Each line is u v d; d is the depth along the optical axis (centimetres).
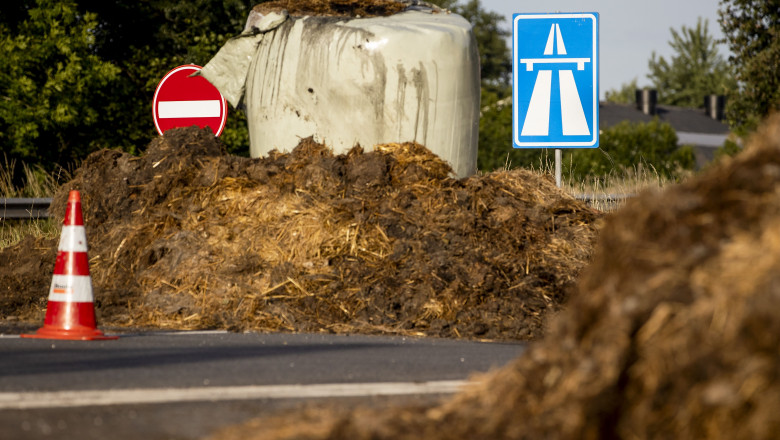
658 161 7400
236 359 912
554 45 1705
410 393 758
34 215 2088
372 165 1448
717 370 495
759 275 505
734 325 497
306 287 1266
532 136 1712
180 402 705
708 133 11894
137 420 646
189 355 935
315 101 1597
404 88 1580
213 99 1778
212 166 1490
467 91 1644
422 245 1333
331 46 1585
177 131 1562
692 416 496
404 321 1236
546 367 565
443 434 564
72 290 1073
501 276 1311
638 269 546
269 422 620
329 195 1419
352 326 1212
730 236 539
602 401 518
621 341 522
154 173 1523
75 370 834
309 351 976
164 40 3784
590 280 578
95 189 1540
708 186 570
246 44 1720
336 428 578
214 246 1346
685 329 508
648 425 505
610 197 2045
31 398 706
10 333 1123
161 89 1797
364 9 1761
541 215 1448
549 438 534
